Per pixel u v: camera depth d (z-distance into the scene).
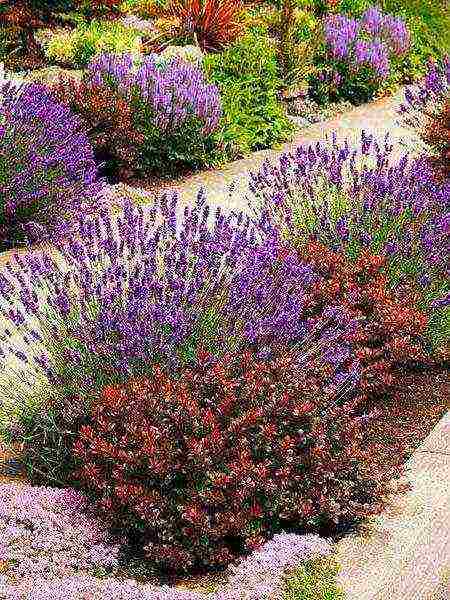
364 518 4.25
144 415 4.17
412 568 3.88
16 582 3.56
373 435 5.00
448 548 4.00
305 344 4.84
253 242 5.14
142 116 9.77
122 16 13.47
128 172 9.61
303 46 13.05
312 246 5.70
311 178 6.63
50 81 11.11
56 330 4.71
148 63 10.52
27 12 12.44
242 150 10.71
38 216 7.88
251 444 4.22
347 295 5.27
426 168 6.98
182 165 10.16
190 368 4.45
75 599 3.39
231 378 4.42
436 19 16.81
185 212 5.27
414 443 4.93
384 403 5.38
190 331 4.51
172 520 3.99
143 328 4.45
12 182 7.75
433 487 4.45
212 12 13.02
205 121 9.99
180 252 4.90
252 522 4.12
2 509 3.94
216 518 3.99
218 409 4.17
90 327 4.59
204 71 11.74
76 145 8.69
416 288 5.67
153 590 3.58
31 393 5.04
